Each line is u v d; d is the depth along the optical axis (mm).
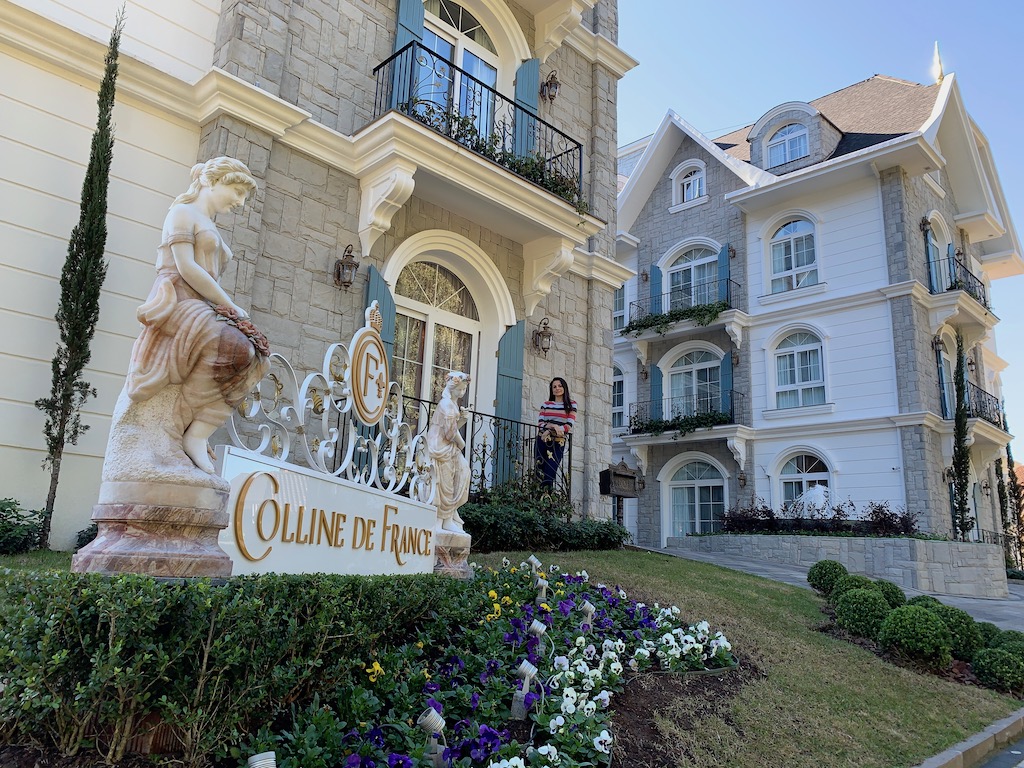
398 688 3447
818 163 19281
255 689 2785
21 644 2457
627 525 21906
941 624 7102
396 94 9391
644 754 3920
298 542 3949
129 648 2576
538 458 10344
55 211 7043
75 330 6449
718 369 20984
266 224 8156
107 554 3025
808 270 19469
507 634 4406
